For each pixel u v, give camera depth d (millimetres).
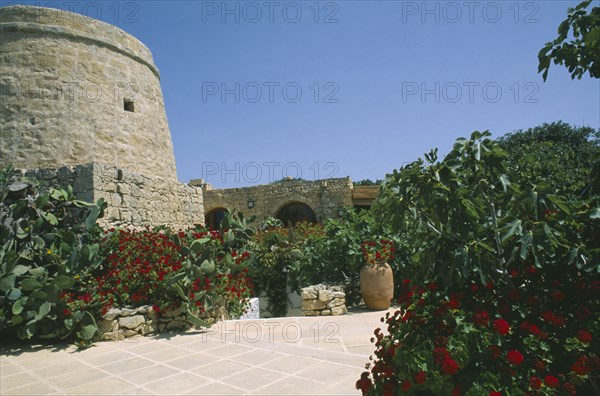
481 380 2408
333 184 19797
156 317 6703
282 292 10008
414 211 3320
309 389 4031
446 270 3137
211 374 4559
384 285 8367
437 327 3033
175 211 11336
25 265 6488
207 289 7086
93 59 11273
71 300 6230
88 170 8555
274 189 20766
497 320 2580
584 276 2975
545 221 2801
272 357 5156
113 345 5922
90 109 10867
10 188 6816
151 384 4297
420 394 2703
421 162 3129
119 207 9102
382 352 3127
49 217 6934
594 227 3002
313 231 12180
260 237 11453
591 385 2518
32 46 10641
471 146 2996
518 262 3223
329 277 9773
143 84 12578
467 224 2898
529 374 2559
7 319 6055
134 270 6836
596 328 2711
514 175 3203
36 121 10227
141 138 11984
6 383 4430
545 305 2812
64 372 4770
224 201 21594
